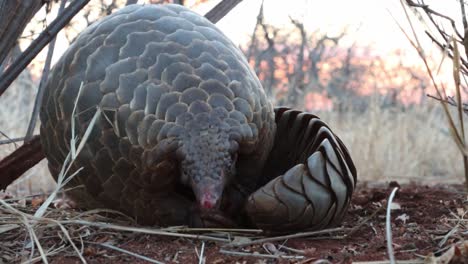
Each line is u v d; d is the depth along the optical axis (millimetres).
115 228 1975
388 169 3365
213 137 1937
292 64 4117
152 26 2016
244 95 1981
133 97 1959
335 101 3842
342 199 1988
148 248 1950
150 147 1942
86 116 1992
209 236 1993
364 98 4086
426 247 1935
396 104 3891
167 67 1971
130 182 1979
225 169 1939
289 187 1948
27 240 2012
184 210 2006
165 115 1945
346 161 2051
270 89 3928
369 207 2264
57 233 2020
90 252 1935
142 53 1986
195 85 1963
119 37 2012
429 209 2209
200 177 1926
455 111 3293
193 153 1930
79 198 2076
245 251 1927
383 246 1938
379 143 3367
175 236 1991
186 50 1990
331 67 4246
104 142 1974
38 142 2193
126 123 1956
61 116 2029
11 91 3570
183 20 2037
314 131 2113
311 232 1995
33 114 2258
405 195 2379
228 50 2021
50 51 2273
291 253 1919
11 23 2094
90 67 2004
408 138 3611
